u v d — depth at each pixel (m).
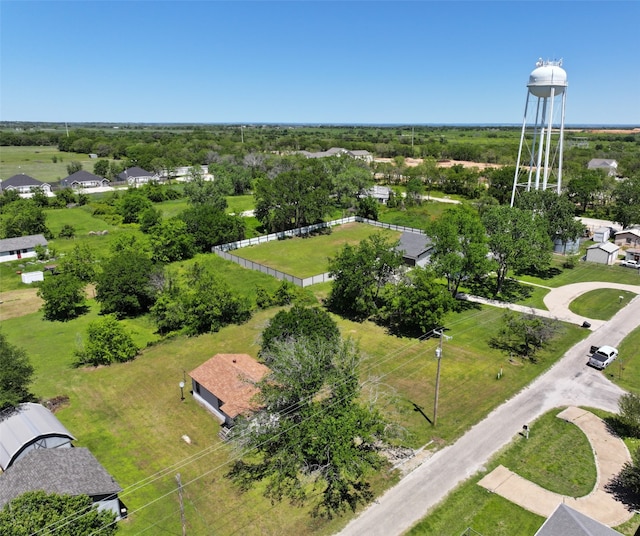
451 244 50.84
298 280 58.88
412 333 45.97
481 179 132.88
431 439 30.41
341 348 30.22
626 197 82.25
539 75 64.81
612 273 62.56
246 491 26.38
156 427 32.09
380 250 49.19
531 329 41.00
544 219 60.59
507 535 23.19
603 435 30.67
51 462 25.00
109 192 122.19
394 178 141.75
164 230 68.88
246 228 87.31
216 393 32.53
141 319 50.62
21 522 19.05
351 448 24.75
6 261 68.81
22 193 117.31
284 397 26.86
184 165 159.75
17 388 31.98
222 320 48.28
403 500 25.53
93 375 38.91
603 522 23.75
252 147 192.38
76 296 51.88
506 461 28.36
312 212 83.50
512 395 35.25
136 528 23.81
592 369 38.84
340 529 23.72
